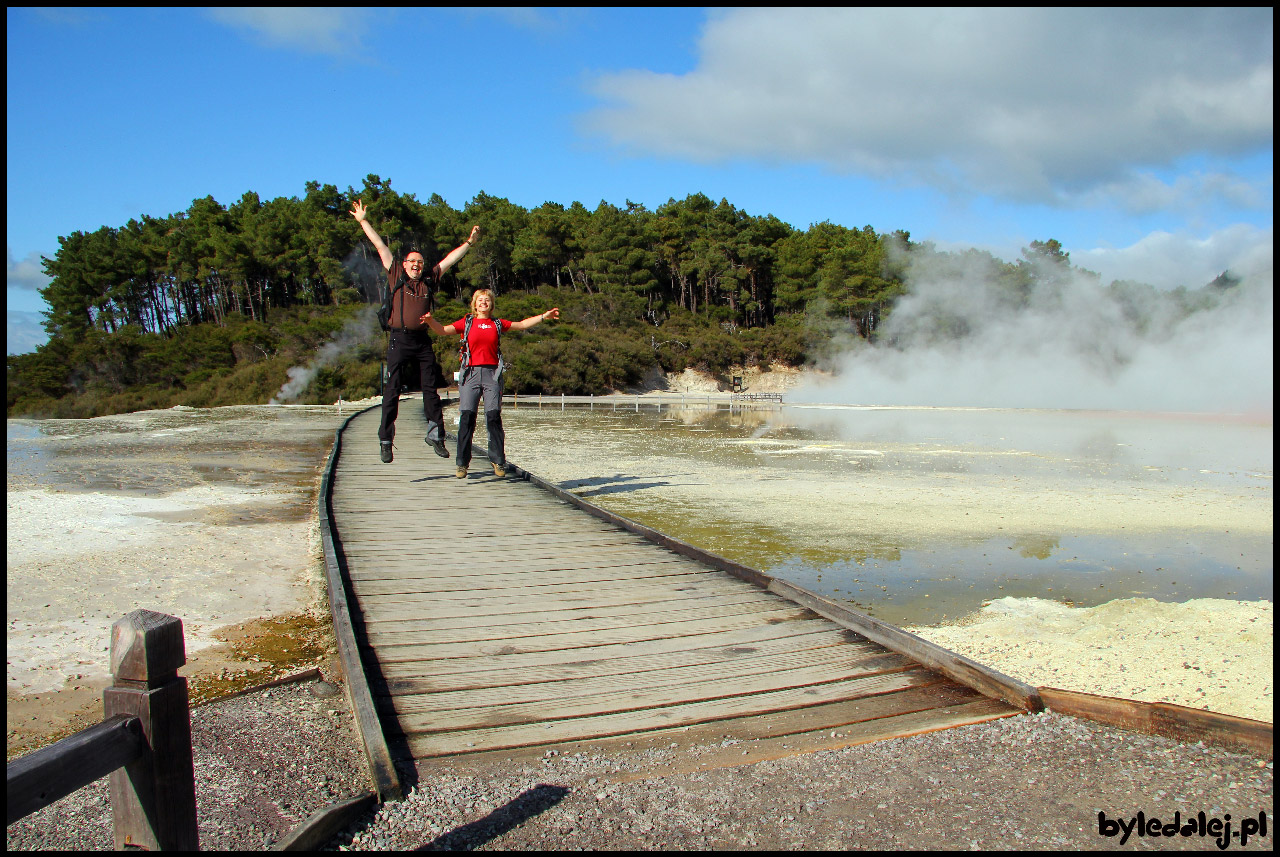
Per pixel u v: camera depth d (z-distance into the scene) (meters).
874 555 7.98
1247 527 9.47
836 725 3.02
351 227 62.22
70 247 75.19
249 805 2.52
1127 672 4.59
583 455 16.34
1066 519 9.85
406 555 5.84
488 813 2.38
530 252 73.19
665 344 57.62
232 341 47.47
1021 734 2.92
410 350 7.14
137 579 5.94
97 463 12.92
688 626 4.23
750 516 9.89
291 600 5.61
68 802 2.53
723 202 76.69
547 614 4.43
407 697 3.28
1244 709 3.93
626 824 2.32
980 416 32.44
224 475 11.86
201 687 3.95
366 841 2.23
